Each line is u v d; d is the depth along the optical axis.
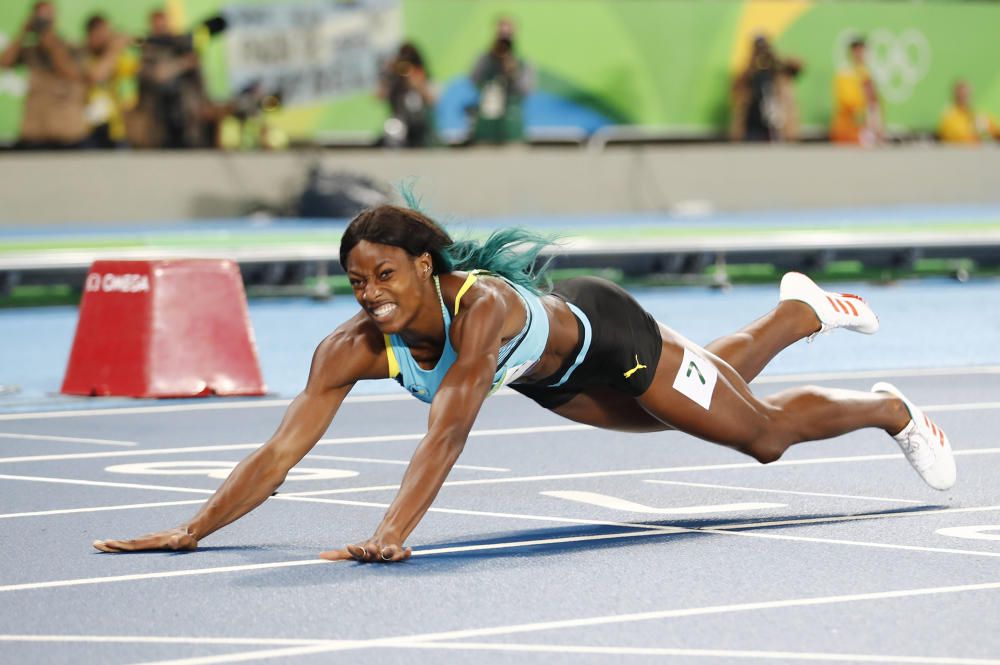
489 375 14.88
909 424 18.06
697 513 18.00
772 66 69.62
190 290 28.44
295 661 11.95
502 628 12.85
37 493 19.61
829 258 50.44
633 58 68.69
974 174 73.69
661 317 40.50
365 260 14.58
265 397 28.14
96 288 28.62
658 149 68.56
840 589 14.15
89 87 60.75
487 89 65.56
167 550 16.00
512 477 20.53
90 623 13.18
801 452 22.20
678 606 13.55
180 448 23.06
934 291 48.50
